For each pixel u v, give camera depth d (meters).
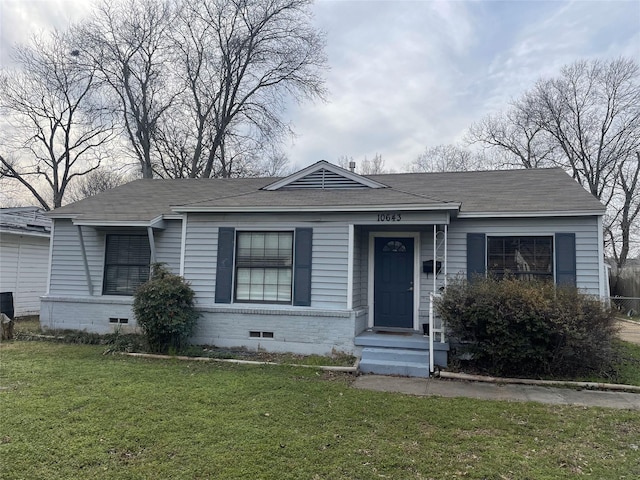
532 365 7.47
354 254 9.05
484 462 4.05
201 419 5.01
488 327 7.40
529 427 5.00
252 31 25.55
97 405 5.41
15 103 24.80
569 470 3.90
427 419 5.21
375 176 12.93
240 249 9.62
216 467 3.84
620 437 4.72
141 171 28.03
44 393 5.86
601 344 7.36
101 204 12.00
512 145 31.48
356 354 8.65
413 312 9.65
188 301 9.21
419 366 7.64
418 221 8.59
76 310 11.23
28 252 15.52
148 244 11.29
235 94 26.25
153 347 8.93
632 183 26.72
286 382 6.79
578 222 8.79
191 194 12.75
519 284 7.77
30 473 3.66
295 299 9.09
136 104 25.80
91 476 3.63
